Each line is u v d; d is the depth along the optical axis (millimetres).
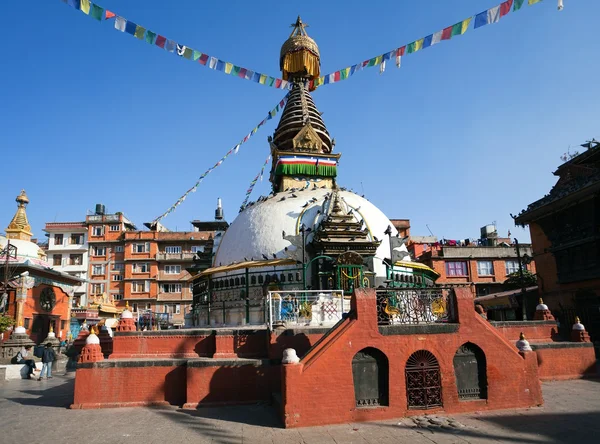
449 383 12188
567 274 28625
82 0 15133
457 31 16297
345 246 20594
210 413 12656
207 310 22844
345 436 10164
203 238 63656
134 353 15859
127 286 61844
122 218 65688
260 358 14961
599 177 25406
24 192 41156
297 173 28156
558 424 10695
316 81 27000
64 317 39906
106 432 10914
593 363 17297
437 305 13133
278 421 11586
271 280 20703
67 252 64625
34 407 14305
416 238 65062
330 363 11609
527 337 18984
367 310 12281
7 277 33062
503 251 49969
